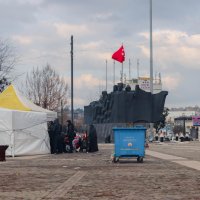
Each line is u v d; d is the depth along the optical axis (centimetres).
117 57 5750
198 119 10075
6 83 5556
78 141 3269
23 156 2786
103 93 6125
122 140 2258
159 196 1141
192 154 2973
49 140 3031
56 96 7256
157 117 5397
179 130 12244
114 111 5450
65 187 1312
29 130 2872
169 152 3244
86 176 1602
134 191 1229
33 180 1488
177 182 1423
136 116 5334
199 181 1448
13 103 3025
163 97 5362
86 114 6956
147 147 3991
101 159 2473
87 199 1095
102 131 5916
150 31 5525
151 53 5519
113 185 1352
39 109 3131
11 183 1412
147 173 1702
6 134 2772
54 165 2077
